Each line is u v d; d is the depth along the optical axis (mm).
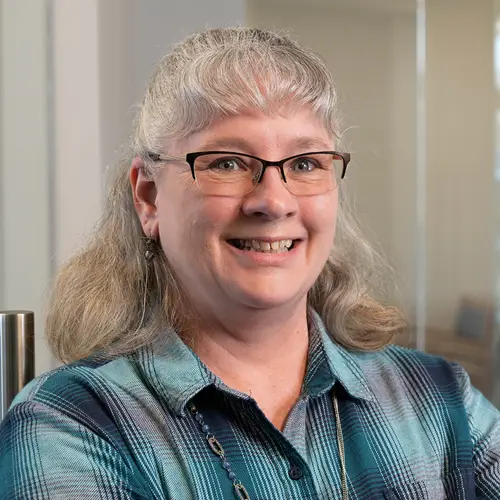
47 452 1039
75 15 2109
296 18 2346
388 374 1319
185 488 1069
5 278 2139
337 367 1239
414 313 2482
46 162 2123
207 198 1099
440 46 2432
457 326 2494
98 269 1304
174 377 1141
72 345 1288
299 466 1122
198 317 1201
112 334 1256
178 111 1121
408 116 2436
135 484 1045
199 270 1128
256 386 1204
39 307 2127
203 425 1117
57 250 2125
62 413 1085
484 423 1330
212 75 1096
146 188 1223
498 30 2393
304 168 1148
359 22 2396
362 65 2406
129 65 2131
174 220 1141
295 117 1119
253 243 1115
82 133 2127
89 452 1052
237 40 1151
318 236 1150
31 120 2121
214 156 1100
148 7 2139
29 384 1186
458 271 2486
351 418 1217
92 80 2119
